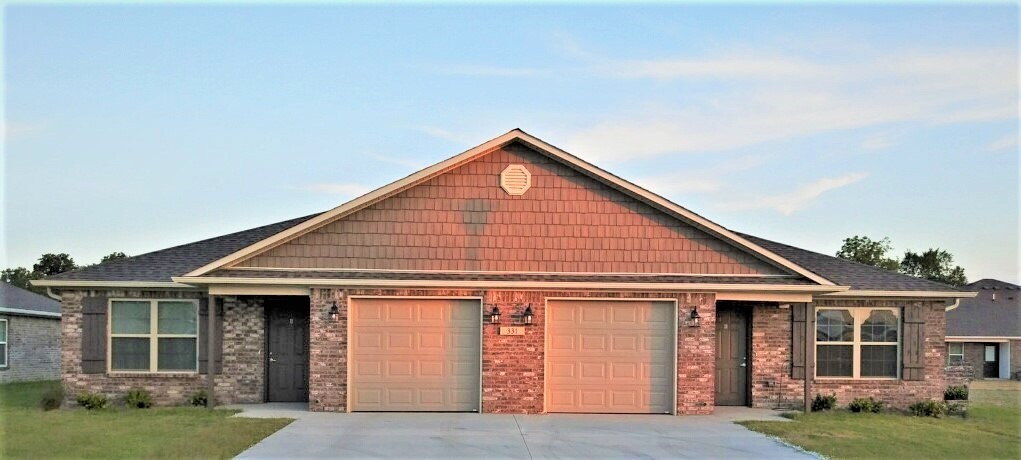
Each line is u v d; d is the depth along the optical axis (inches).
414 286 652.1
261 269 657.6
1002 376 1541.6
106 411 658.2
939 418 692.1
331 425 584.1
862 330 738.2
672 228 678.5
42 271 2427.4
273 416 623.5
